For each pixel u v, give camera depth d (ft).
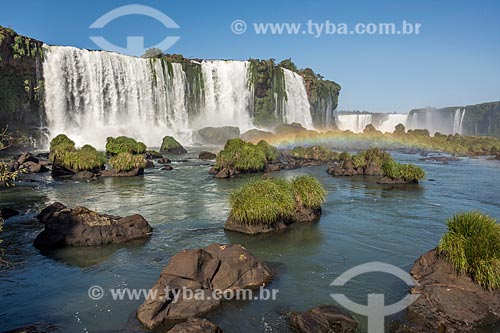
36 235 58.95
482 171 146.20
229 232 61.87
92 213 58.95
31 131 212.43
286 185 71.92
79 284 41.86
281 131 320.50
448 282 39.01
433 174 137.18
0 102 201.57
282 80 383.04
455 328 32.40
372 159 138.00
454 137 302.04
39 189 100.12
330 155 187.01
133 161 128.88
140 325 33.09
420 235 61.26
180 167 153.28
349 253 52.65
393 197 92.53
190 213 74.49
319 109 456.45
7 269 45.91
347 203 85.35
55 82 222.69
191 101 316.40
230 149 141.38
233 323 33.78
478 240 39.22
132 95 263.29
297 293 39.73
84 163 125.70
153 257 50.16
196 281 37.68
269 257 50.98
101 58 244.22
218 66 337.72
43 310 36.19
